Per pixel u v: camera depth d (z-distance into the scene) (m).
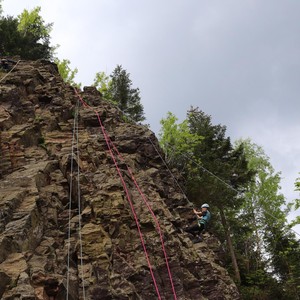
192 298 12.05
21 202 11.35
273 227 37.09
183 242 14.21
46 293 9.12
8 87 17.14
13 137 14.40
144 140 18.67
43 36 37.09
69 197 12.89
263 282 30.25
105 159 15.29
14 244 9.77
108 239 11.37
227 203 29.95
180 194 18.20
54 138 15.77
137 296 10.53
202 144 32.91
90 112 18.19
